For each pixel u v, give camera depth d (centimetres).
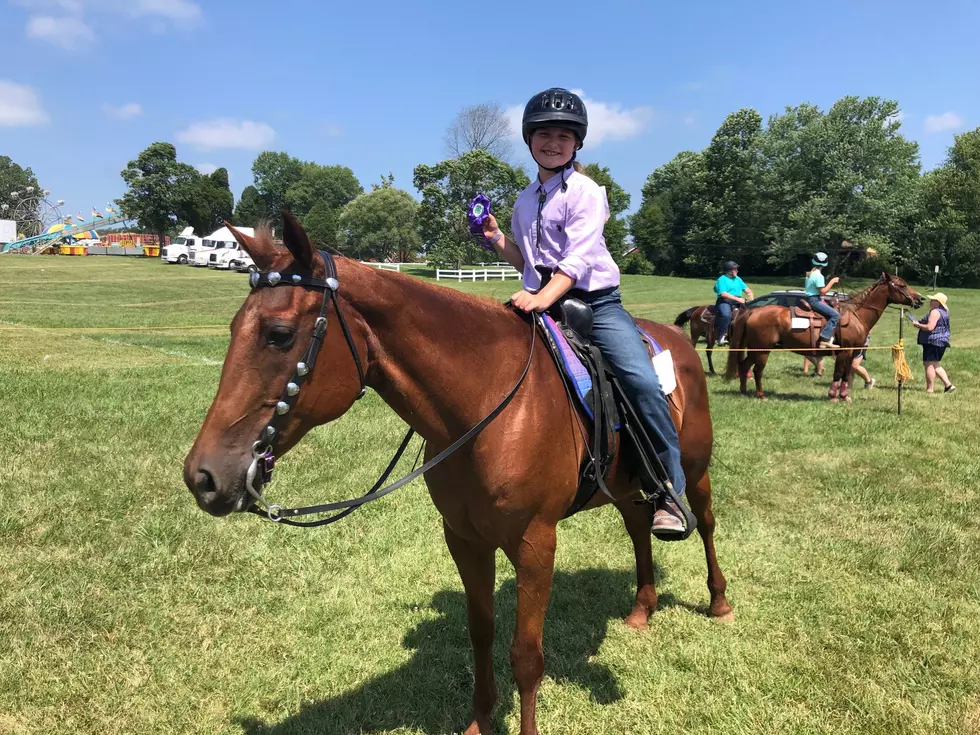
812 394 1133
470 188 4634
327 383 204
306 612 401
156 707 315
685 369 355
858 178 4925
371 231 5834
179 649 359
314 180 8781
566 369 265
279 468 634
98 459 624
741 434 825
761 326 1069
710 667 350
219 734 298
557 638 379
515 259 318
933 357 1122
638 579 398
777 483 638
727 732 303
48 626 372
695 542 508
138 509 523
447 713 315
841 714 313
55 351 1238
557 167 279
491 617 284
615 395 289
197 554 461
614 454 287
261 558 463
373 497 227
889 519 551
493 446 236
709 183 5688
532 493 241
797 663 351
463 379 234
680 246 6038
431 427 236
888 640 372
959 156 5153
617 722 310
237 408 191
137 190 6334
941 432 838
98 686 327
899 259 5028
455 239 4694
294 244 198
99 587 412
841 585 436
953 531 523
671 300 3161
